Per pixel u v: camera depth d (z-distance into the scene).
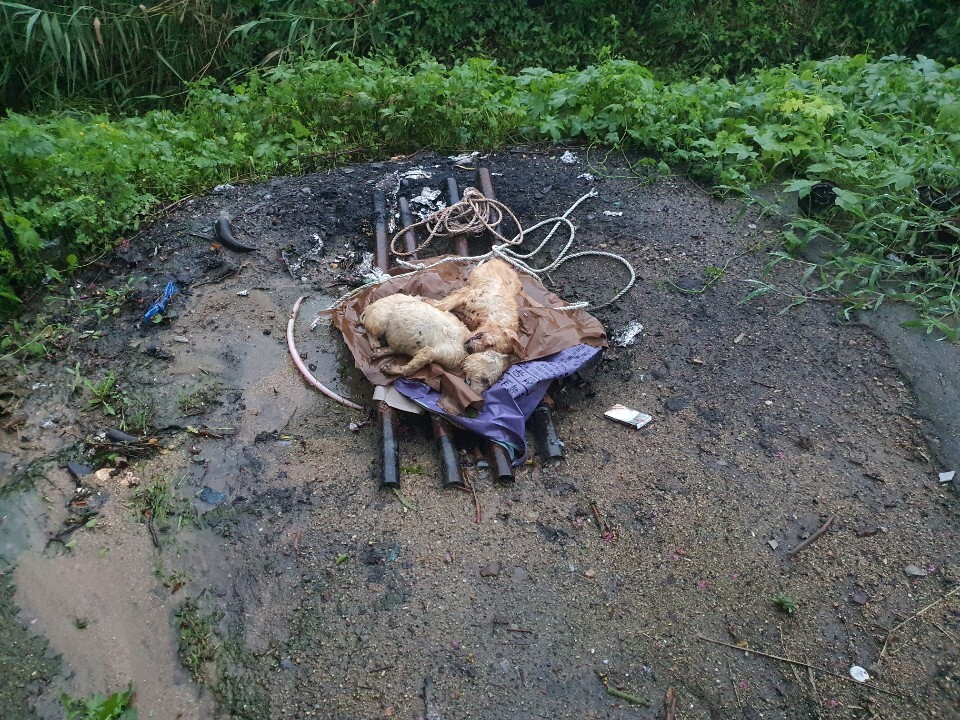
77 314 5.01
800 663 3.16
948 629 3.26
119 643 3.28
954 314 4.75
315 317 4.88
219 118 6.89
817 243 5.38
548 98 6.94
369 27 9.60
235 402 4.36
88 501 3.84
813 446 4.05
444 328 4.15
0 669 3.20
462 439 4.12
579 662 3.17
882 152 6.14
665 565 3.52
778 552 3.56
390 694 3.07
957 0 10.28
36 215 5.36
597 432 4.18
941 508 3.74
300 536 3.65
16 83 9.09
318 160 6.56
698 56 10.56
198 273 5.21
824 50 10.62
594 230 5.60
